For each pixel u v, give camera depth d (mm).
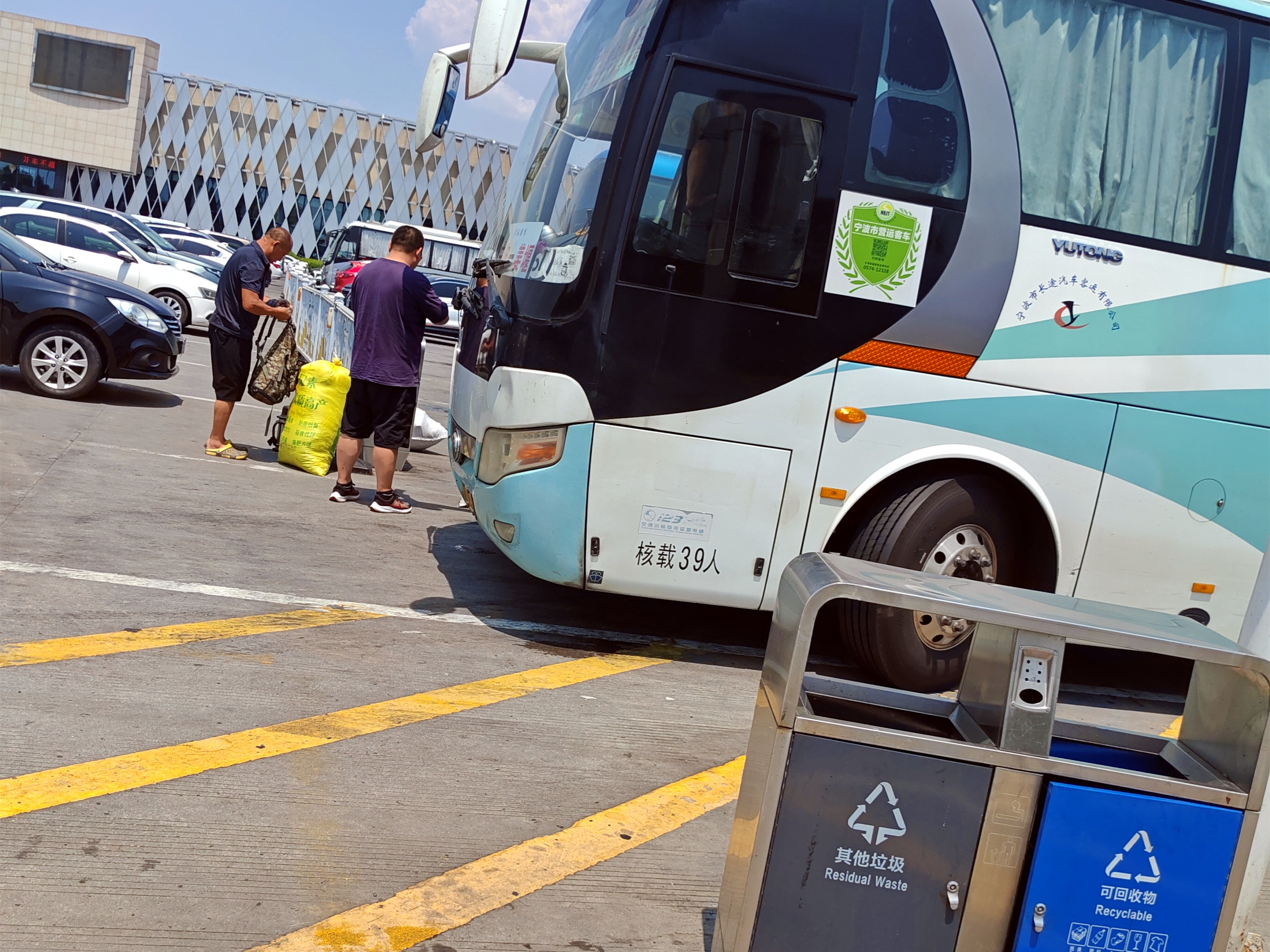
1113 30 5277
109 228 17984
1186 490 5457
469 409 5695
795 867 2422
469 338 6043
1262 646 3104
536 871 3227
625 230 4891
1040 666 2424
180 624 4906
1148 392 5359
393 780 3672
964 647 5449
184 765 3559
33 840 3004
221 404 8688
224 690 4227
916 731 2623
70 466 7582
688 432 5012
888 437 5129
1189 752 2635
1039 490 5281
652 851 3457
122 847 3033
